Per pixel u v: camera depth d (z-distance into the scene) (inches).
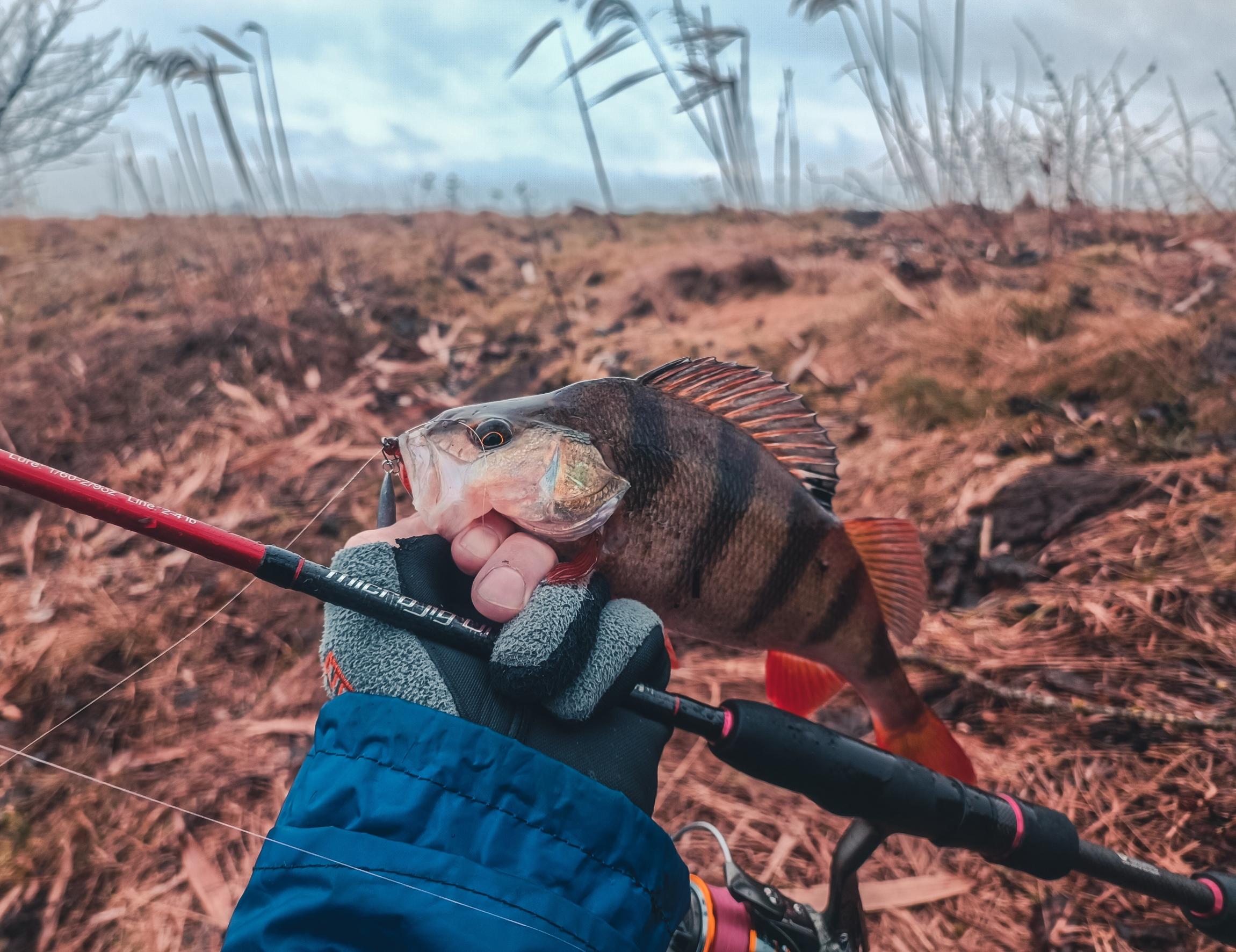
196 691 29.8
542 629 10.0
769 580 14.7
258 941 8.9
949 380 40.0
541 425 12.1
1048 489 32.7
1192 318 39.4
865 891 21.1
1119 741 23.7
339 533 37.0
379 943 8.8
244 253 65.6
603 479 12.0
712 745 11.8
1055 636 27.2
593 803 9.7
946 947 19.8
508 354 50.6
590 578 11.3
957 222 55.4
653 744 11.0
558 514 11.6
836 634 15.8
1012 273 48.5
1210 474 32.0
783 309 50.9
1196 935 19.2
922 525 32.8
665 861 10.1
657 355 47.2
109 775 26.4
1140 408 36.2
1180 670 25.3
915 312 45.3
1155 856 20.9
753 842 22.6
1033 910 20.3
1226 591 27.1
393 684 10.0
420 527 11.8
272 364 48.6
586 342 50.7
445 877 9.0
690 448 13.8
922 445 36.9
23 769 26.9
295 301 54.7
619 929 9.4
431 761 9.5
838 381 43.1
